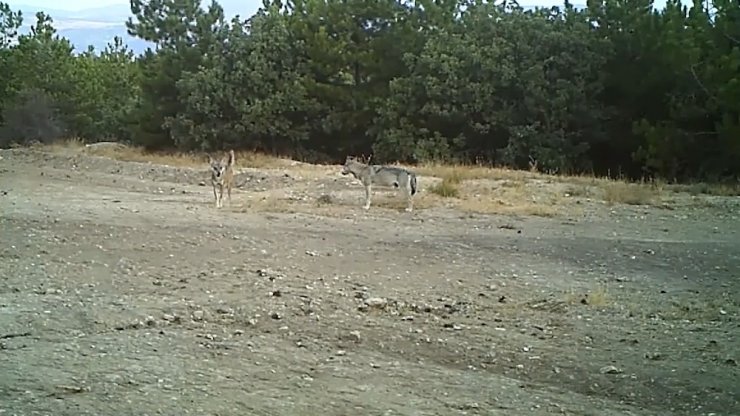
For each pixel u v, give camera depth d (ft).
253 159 100.73
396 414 20.12
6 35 150.51
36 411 19.93
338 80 116.98
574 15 109.29
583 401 21.31
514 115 103.71
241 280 35.29
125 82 156.97
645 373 23.43
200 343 26.05
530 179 76.43
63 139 138.10
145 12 122.31
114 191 71.56
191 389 21.75
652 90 100.58
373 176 60.03
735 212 61.00
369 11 115.55
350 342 26.50
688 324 29.07
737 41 93.45
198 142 116.37
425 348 25.89
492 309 31.14
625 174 101.09
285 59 115.85
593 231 51.42
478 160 102.06
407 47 113.91
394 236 47.55
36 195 66.18
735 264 40.65
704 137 92.68
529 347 25.96
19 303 30.50
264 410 20.27
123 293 32.71
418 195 65.87
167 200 63.98
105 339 26.32
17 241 42.91
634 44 102.47
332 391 21.76
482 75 104.22
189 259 39.63
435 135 105.29
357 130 117.39
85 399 20.85
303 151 116.47
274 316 29.40
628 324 29.01
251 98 114.32
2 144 134.21
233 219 52.70
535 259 41.52
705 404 21.09
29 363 23.70
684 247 45.19
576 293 33.99
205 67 118.01
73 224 48.47
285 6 126.11
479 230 50.65
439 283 35.63
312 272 37.37
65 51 152.97
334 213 56.80
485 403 21.04
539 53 104.17
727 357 24.95
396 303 31.65
